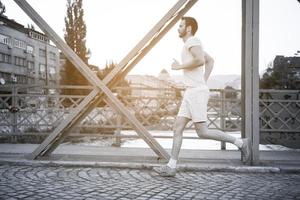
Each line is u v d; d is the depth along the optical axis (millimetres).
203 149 7148
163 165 4828
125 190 3826
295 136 7773
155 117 7797
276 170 4953
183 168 4996
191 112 4547
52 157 5539
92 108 5414
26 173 4648
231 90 7566
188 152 6547
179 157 5820
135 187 3965
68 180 4277
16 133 7723
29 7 5191
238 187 4059
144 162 5223
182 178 4504
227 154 6340
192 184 4172
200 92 4539
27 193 3635
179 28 4766
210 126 7598
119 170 4938
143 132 5285
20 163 5188
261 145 7809
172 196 3611
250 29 5074
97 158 5520
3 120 7871
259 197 3631
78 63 5191
